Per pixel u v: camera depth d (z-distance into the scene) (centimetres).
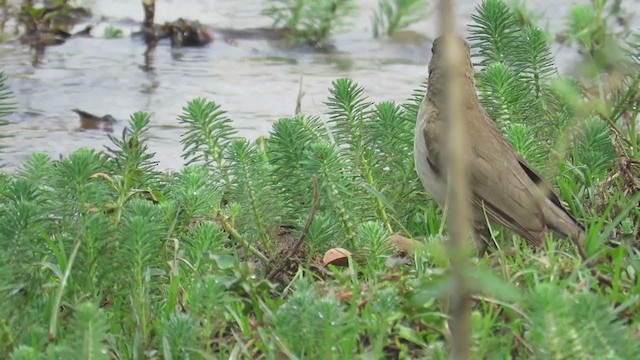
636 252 788
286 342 648
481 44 1036
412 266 789
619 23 1475
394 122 942
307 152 884
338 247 859
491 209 859
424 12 1529
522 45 1019
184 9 1617
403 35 1526
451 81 409
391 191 934
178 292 744
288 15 1536
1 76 987
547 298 596
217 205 896
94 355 616
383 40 1519
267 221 893
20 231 744
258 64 1452
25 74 1405
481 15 1034
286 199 901
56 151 1191
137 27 1558
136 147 912
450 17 406
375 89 1351
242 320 701
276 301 728
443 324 668
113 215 841
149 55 1480
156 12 1605
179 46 1516
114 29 1531
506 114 988
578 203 896
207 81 1391
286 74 1412
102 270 746
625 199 874
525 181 862
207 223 826
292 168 902
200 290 700
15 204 762
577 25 1387
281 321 647
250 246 876
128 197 864
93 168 819
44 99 1331
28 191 795
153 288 770
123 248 744
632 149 970
